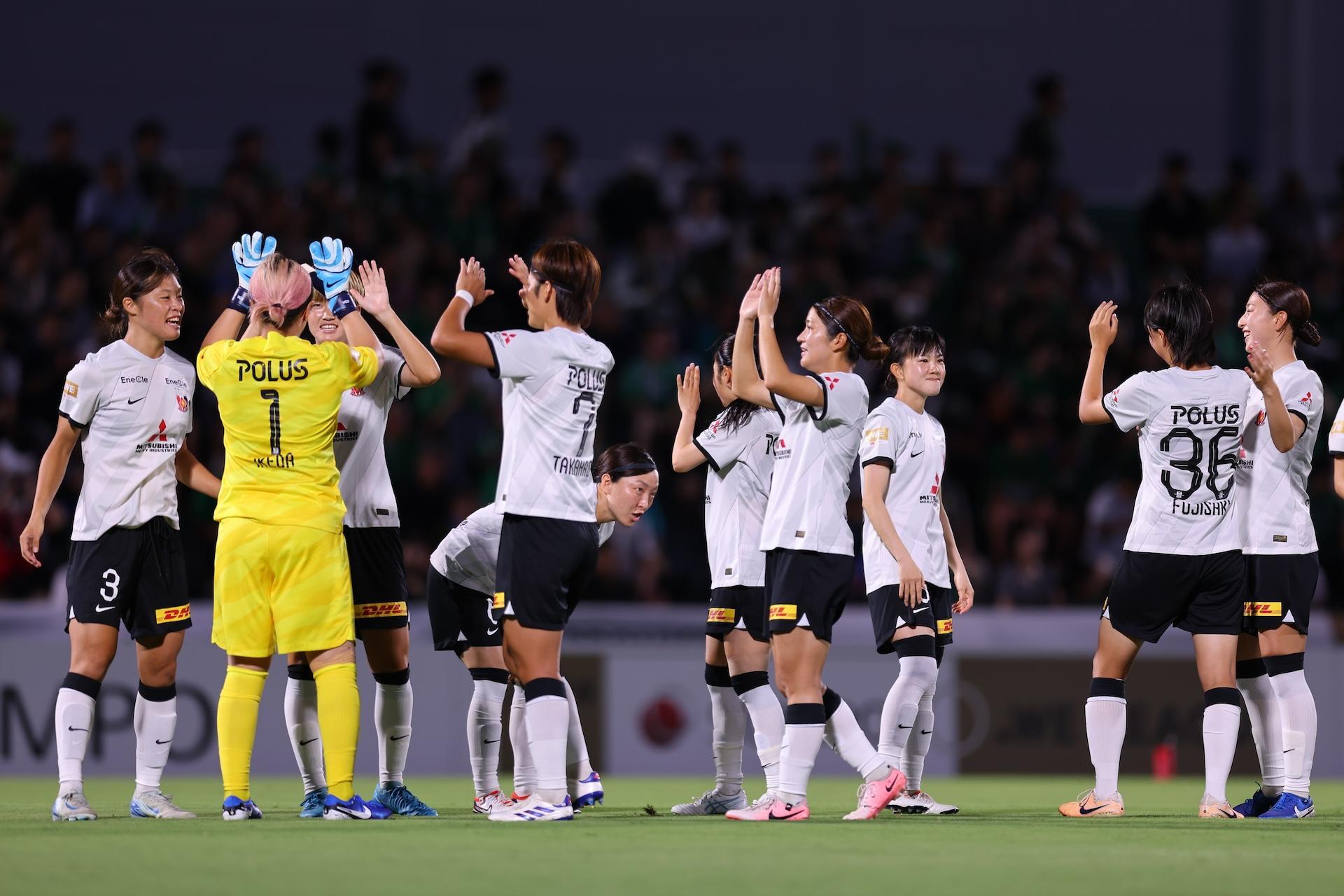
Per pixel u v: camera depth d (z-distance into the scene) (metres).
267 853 17.08
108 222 56.84
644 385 53.34
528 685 21.58
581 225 59.25
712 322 57.16
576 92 72.19
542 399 21.39
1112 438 54.84
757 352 37.50
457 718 41.38
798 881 15.02
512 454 21.48
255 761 40.09
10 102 66.44
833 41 74.06
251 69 68.88
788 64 73.88
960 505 51.31
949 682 43.75
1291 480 25.23
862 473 23.56
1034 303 58.28
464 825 20.91
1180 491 23.44
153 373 23.31
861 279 59.09
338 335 23.34
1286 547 25.06
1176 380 23.50
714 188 62.03
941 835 19.81
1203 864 16.61
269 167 59.28
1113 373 57.53
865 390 22.33
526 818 21.55
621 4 72.62
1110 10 75.00
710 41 73.25
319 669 21.70
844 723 23.19
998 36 74.88
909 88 74.31
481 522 24.81
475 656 25.34
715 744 25.58
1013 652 44.22
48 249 53.94
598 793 27.16
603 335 56.34
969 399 55.88
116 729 39.59
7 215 55.97
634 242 60.69
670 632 43.62
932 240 60.72
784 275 58.41
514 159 71.44
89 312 52.72
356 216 55.22
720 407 53.00
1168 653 44.25
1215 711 23.62
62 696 22.73
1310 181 73.00
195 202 61.16
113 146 67.50
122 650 39.78
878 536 24.42
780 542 22.08
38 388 48.09
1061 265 60.00
